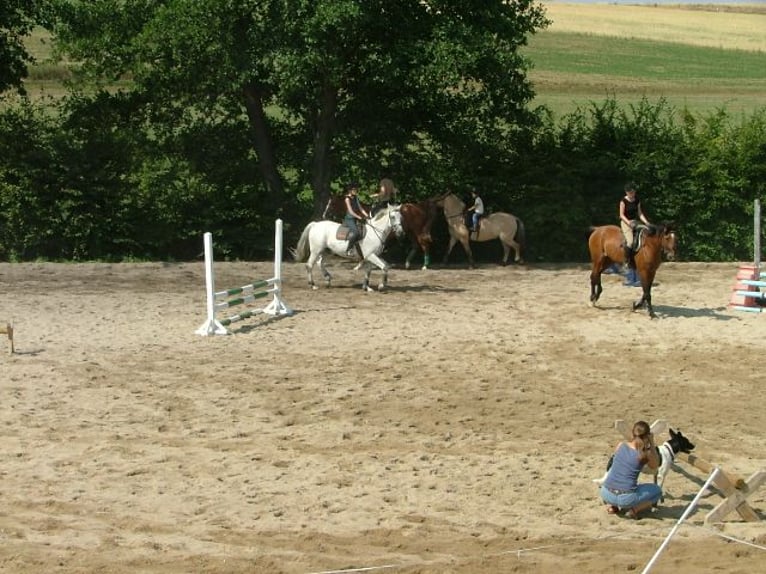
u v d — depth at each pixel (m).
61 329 20.59
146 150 32.84
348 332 20.77
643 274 22.50
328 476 13.06
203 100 32.16
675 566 10.59
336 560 10.62
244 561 10.58
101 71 31.84
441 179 33.56
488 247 32.69
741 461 13.83
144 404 15.91
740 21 105.31
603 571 10.41
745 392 17.09
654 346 20.09
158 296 24.28
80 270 27.75
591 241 23.50
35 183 30.53
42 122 32.84
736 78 74.44
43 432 14.57
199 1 28.53
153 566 10.45
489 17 30.42
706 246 32.94
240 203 32.22
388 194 29.33
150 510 11.95
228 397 16.31
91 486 12.66
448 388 17.02
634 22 101.81
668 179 33.00
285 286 25.89
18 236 30.83
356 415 15.55
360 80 31.88
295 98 32.28
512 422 15.32
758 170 33.09
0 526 11.42
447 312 22.83
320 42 28.80
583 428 15.08
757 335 21.09
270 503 12.20
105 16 31.08
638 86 68.81
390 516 11.86
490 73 30.17
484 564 10.55
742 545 11.18
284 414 15.55
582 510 12.16
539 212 32.34
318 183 32.66
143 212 31.31
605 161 33.09
